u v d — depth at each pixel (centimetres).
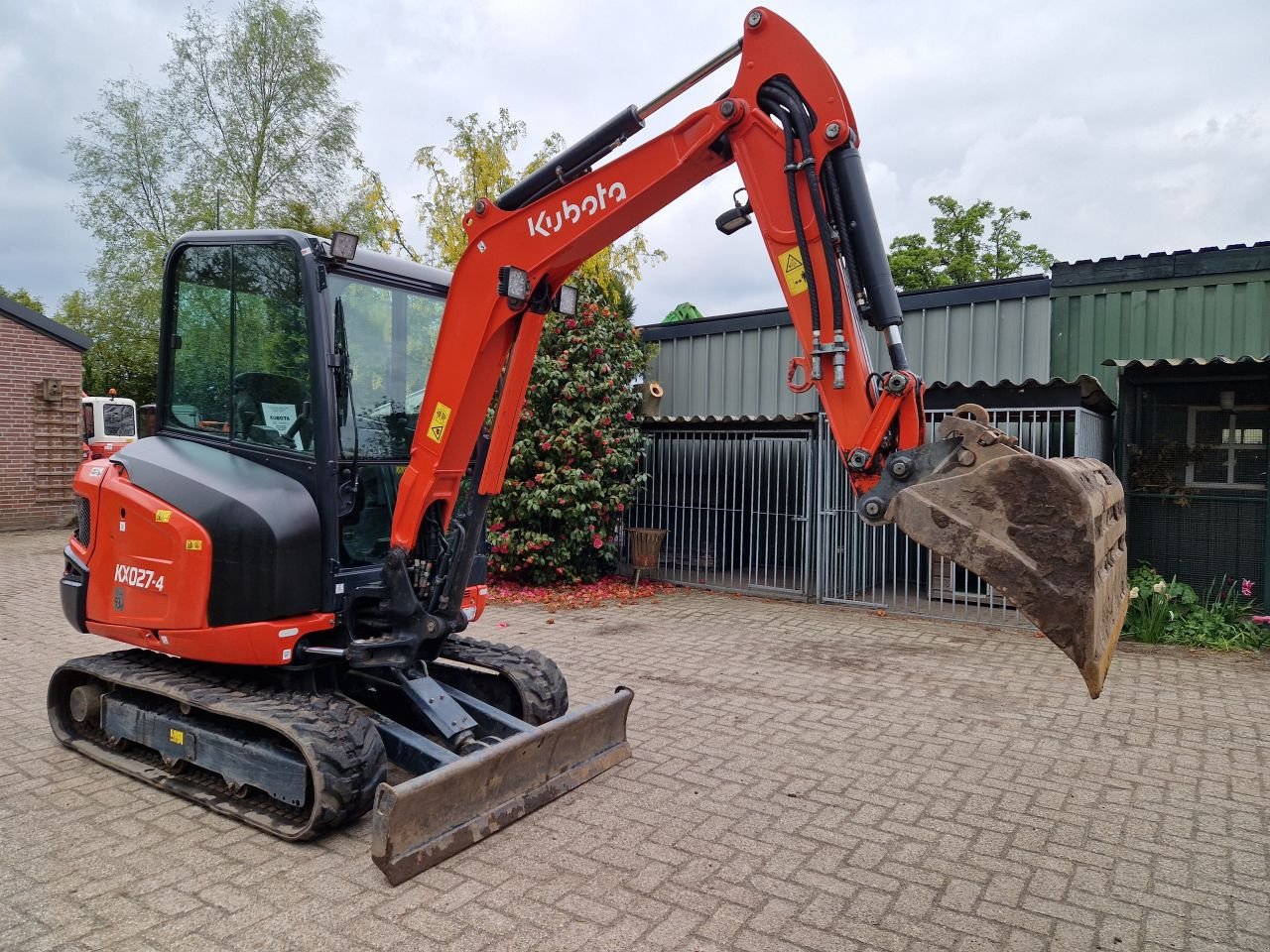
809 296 322
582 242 380
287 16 2555
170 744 432
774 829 399
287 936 308
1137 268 950
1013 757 496
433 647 459
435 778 355
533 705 466
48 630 804
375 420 441
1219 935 318
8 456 1544
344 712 396
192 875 352
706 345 1213
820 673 671
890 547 1052
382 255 451
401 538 414
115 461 466
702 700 599
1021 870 365
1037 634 811
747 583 1030
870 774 467
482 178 1487
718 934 312
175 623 413
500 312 398
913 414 302
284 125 2580
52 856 368
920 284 3033
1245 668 693
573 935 310
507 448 416
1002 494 276
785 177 328
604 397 1002
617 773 463
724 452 1060
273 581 392
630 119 369
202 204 2548
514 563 1002
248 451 436
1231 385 856
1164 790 450
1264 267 890
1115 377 955
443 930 312
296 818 393
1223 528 854
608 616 891
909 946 308
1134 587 805
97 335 2766
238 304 443
